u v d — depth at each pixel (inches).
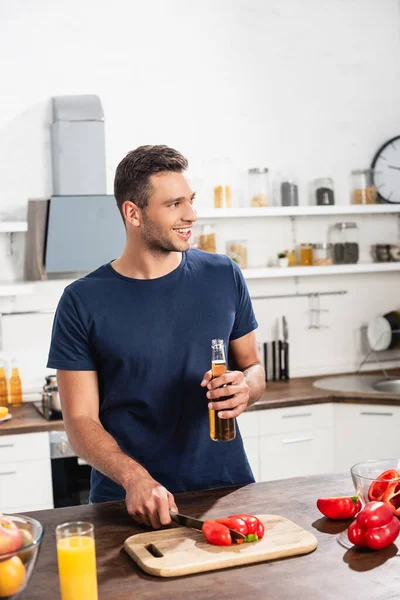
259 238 174.6
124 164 80.8
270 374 173.8
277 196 171.2
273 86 173.2
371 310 183.8
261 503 75.5
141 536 66.2
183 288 84.5
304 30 174.6
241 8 169.9
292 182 169.6
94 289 82.5
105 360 82.4
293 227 177.0
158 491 69.1
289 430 150.9
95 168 151.1
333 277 180.2
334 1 176.2
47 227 151.4
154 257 82.7
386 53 181.2
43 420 139.6
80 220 149.5
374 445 151.7
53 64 158.9
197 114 168.4
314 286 179.0
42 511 75.8
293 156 175.5
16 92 157.0
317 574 59.4
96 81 161.6
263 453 149.5
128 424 82.8
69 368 81.7
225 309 86.7
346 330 181.9
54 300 161.2
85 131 150.3
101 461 74.4
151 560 61.1
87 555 53.8
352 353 182.9
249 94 171.6
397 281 185.0
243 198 172.4
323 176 177.8
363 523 63.4
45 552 65.7
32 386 161.3
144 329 82.1
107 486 82.3
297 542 63.8
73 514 74.7
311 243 176.4
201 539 65.3
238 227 172.7
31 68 157.6
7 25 155.8
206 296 85.6
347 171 179.8
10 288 147.3
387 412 150.3
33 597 57.1
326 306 180.1
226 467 84.4
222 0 168.6
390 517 64.1
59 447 137.6
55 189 154.8
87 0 160.1
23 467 136.6
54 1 158.1
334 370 181.2
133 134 164.6
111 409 83.4
